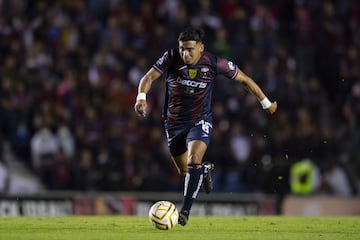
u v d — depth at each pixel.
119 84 67.31
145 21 72.56
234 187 62.44
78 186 60.84
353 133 68.75
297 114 67.50
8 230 30.08
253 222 35.38
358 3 77.88
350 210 59.09
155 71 31.36
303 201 58.22
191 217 39.72
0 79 65.19
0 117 63.41
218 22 72.38
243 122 65.94
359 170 66.94
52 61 68.75
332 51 73.88
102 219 36.66
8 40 68.19
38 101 65.00
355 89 71.50
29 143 63.84
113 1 74.00
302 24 75.06
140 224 33.16
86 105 65.94
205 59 31.50
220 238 27.48
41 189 61.88
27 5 72.31
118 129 64.06
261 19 73.62
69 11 72.44
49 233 28.73
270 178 62.66
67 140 63.12
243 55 70.19
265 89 68.00
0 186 60.94
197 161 30.55
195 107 31.91
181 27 70.69
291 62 73.00
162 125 65.81
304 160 64.12
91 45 70.50
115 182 60.88
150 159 62.59
